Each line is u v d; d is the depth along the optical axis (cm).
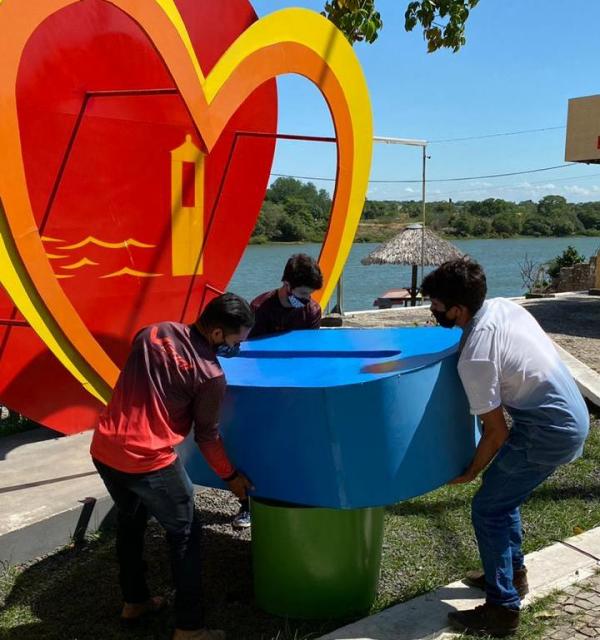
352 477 285
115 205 568
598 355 958
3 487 442
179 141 609
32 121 500
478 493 311
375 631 311
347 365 329
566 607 332
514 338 294
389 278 3753
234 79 557
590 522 434
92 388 486
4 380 519
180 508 289
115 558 390
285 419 287
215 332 287
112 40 541
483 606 312
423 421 294
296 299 416
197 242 650
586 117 1470
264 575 334
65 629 323
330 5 942
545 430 289
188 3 598
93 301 566
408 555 394
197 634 300
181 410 287
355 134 701
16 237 429
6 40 410
